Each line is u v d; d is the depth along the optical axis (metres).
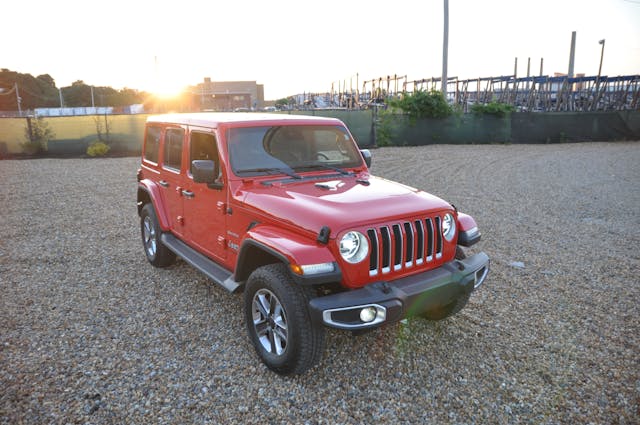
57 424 2.96
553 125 24.44
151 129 5.75
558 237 7.20
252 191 3.83
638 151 20.00
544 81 32.84
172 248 4.97
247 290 3.57
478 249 6.57
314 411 3.10
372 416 3.05
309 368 3.35
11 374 3.50
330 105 51.88
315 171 4.30
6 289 5.14
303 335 3.15
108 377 3.47
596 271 5.72
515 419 3.03
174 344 3.96
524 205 9.52
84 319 4.42
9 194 10.52
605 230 7.62
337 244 3.08
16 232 7.41
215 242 4.32
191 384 3.39
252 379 3.45
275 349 3.49
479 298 4.91
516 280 5.41
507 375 3.52
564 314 4.55
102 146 17.97
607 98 33.59
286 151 4.29
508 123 23.92
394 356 3.76
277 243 3.21
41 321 4.38
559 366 3.64
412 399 3.23
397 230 3.33
